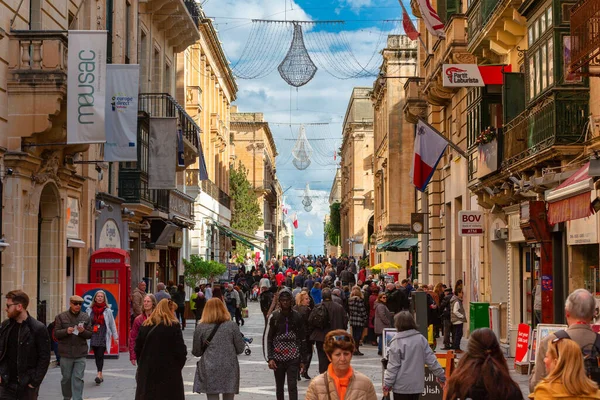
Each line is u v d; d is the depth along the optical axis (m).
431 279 41.31
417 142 30.16
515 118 23.20
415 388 11.73
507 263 28.41
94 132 22.03
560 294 21.28
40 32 22.27
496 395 7.18
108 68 25.28
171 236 42.69
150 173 33.41
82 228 28.50
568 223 20.56
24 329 11.88
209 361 13.60
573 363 7.07
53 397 17.52
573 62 17.62
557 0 20.00
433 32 28.69
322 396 8.38
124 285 27.64
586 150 19.22
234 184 88.19
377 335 28.94
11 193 22.16
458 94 35.41
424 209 47.19
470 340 7.55
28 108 22.34
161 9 41.38
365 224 103.00
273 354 15.96
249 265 88.50
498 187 26.00
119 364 24.12
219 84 71.69
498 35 27.03
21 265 22.58
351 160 107.06
